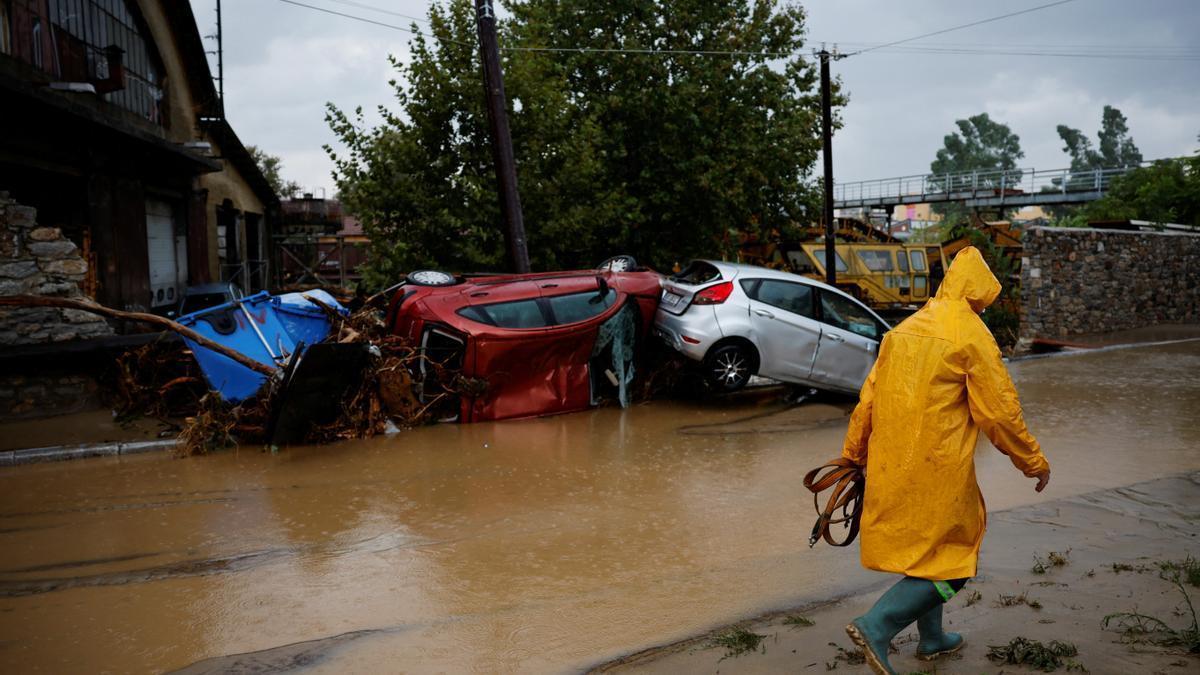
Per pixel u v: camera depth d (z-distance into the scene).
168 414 9.59
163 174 16.05
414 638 4.18
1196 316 23.56
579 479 7.32
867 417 3.50
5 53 11.68
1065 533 5.44
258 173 23.11
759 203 19.88
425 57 15.02
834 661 3.62
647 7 19.14
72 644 4.15
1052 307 19.67
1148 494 6.43
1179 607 3.95
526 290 9.99
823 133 20.59
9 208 9.81
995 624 3.89
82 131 12.16
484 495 6.84
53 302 8.33
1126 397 11.17
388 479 7.33
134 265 14.52
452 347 9.63
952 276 3.36
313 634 4.25
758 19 19.78
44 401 9.85
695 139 18.78
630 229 18.61
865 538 3.39
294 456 8.16
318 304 10.20
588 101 18.88
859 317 11.14
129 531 5.93
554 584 4.92
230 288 14.36
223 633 4.28
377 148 14.88
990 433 3.20
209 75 19.38
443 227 14.89
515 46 16.09
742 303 10.39
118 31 15.70
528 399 10.00
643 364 11.14
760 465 7.82
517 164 15.12
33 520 6.18
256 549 5.57
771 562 5.23
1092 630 3.74
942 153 97.25
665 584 4.88
